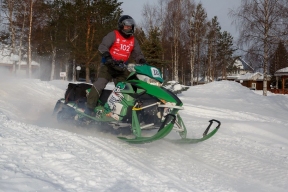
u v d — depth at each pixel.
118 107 5.23
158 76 5.12
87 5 29.98
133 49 5.83
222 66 60.75
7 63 43.41
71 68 46.03
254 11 22.61
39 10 32.75
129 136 5.60
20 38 33.62
